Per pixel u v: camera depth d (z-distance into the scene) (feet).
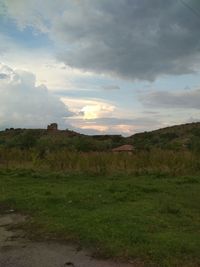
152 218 29.50
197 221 29.58
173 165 65.21
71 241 24.59
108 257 21.61
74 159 65.26
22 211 33.94
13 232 27.17
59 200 37.06
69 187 46.42
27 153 73.61
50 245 23.99
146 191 44.06
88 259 21.44
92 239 24.32
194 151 73.67
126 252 21.98
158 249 22.08
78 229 26.45
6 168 65.82
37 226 28.32
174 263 20.29
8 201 37.70
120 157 67.15
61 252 22.66
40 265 20.61
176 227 27.43
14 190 44.24
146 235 24.64
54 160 65.87
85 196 39.04
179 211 32.60
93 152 70.59
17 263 20.93
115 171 62.39
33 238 25.53
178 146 90.33
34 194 40.65
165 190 45.16
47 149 78.48
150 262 20.61
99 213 30.89
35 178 56.29
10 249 23.36
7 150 74.79
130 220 28.60
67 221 28.89
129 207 33.81
